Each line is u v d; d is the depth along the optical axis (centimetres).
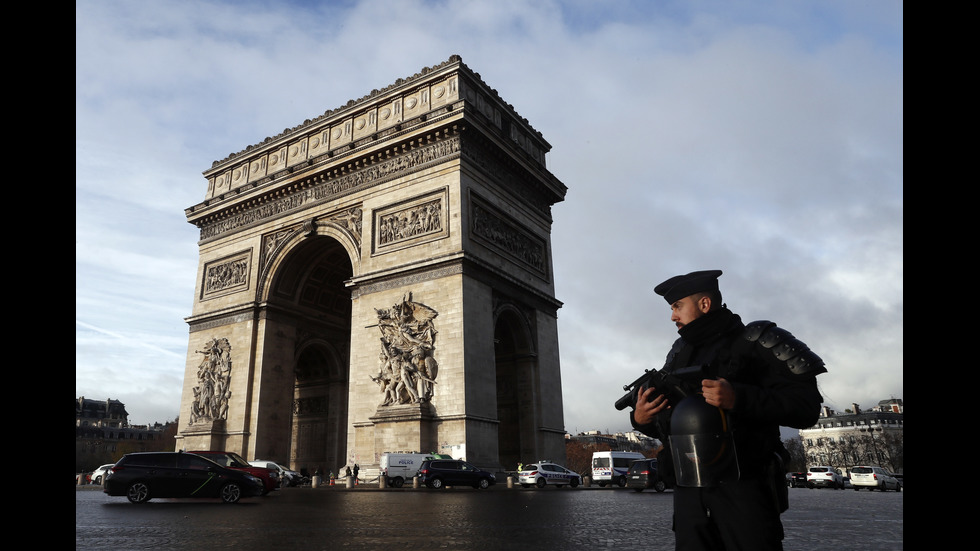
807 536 1961
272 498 4075
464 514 2756
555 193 7844
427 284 6059
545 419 6750
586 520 2464
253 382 7169
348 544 1747
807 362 513
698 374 560
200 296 8162
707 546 538
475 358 5797
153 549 1652
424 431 5572
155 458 3606
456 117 6200
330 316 8281
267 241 7731
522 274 6962
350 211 7006
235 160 8369
